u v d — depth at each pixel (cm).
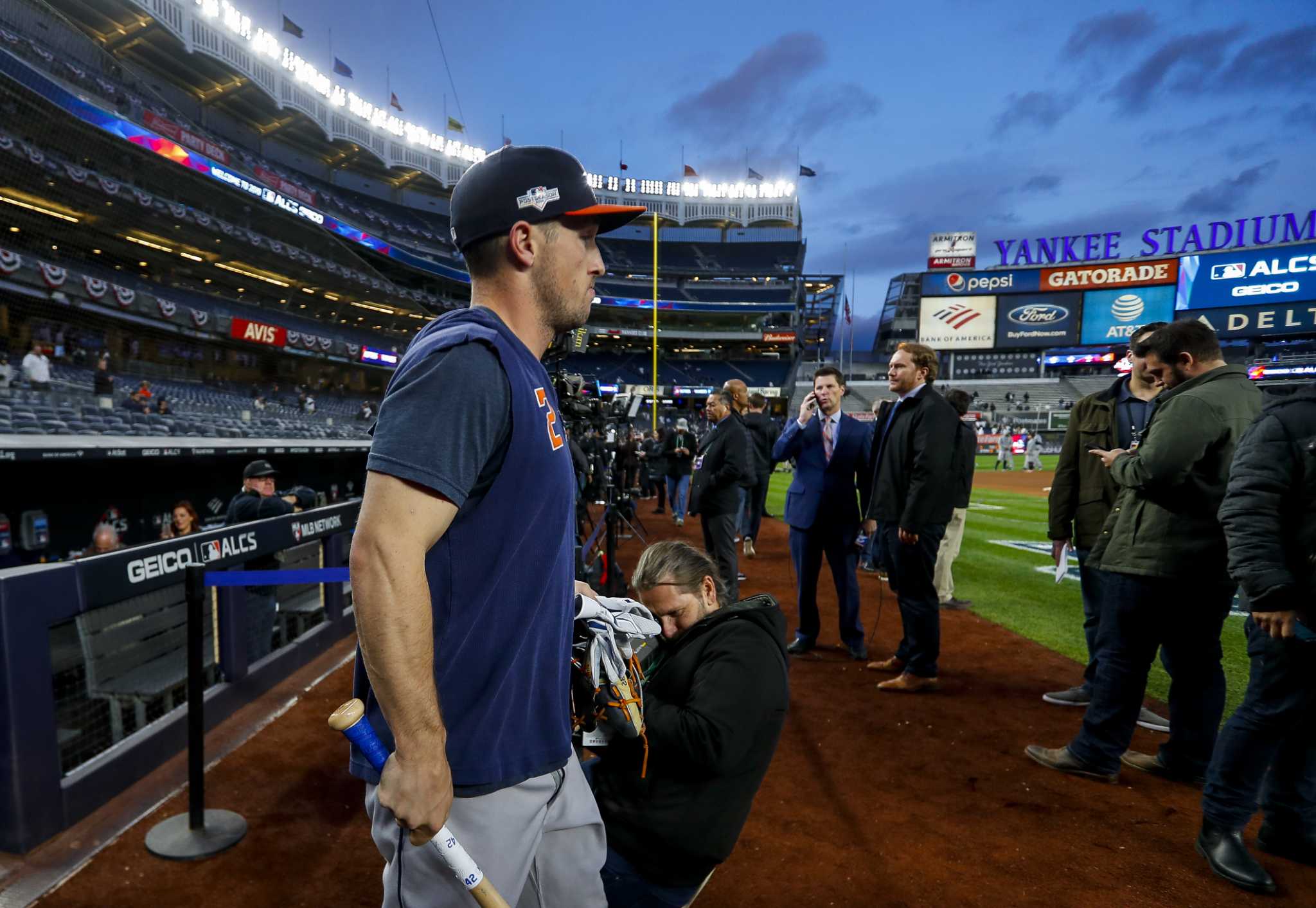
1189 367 249
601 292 4866
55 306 754
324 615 448
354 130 3619
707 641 164
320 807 253
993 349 5009
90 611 254
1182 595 252
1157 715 352
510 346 92
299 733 316
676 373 5141
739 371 5278
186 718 295
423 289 4006
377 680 79
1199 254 4484
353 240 3222
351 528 465
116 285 833
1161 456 237
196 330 963
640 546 810
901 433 365
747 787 154
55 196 772
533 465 90
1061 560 379
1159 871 222
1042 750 297
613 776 158
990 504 1386
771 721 155
